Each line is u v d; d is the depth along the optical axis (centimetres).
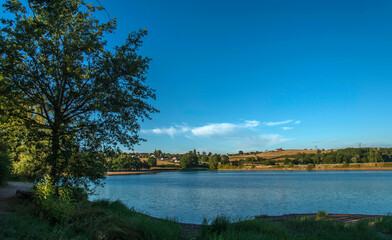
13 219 803
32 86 1402
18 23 1318
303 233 1084
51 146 1473
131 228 922
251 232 993
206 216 2100
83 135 1539
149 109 1705
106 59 1561
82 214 957
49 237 721
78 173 1463
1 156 2069
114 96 1554
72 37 1532
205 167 19525
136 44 1647
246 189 4766
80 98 1528
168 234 951
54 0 1102
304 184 5794
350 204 2739
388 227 1214
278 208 2527
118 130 1589
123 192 4325
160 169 17975
